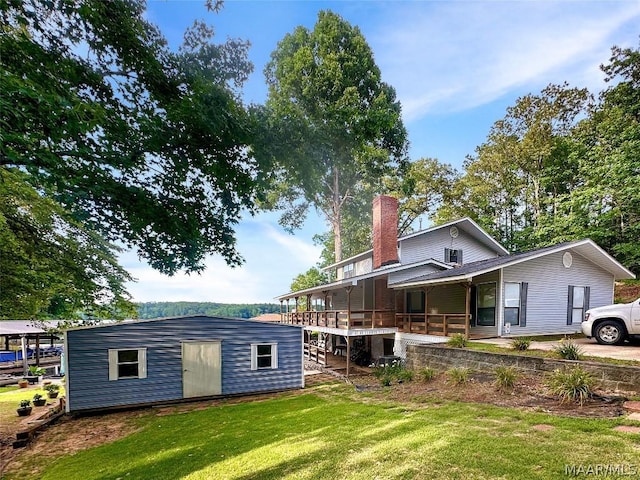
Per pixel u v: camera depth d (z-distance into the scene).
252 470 5.16
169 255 8.51
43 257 10.27
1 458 7.83
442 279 13.39
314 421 7.53
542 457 4.17
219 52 8.36
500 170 30.05
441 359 11.25
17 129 5.27
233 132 8.02
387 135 25.70
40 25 6.57
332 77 23.25
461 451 4.61
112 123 6.85
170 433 8.33
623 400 6.12
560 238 22.83
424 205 32.38
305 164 9.58
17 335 20.34
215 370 13.08
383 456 4.85
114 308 12.01
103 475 6.05
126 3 7.02
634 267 21.53
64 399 11.91
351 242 34.62
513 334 13.23
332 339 22.34
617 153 20.62
